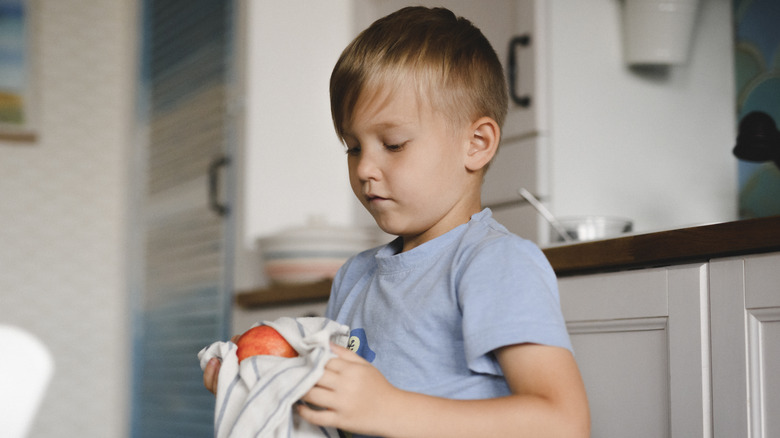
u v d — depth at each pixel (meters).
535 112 1.60
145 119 2.88
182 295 2.49
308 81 2.29
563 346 0.75
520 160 1.63
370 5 2.28
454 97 0.89
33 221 2.94
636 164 1.66
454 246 0.86
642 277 1.06
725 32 1.71
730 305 0.95
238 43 2.28
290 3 2.28
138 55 2.96
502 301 0.76
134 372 2.78
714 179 1.68
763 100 1.62
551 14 1.62
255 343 0.81
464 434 0.71
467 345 0.76
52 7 3.05
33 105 2.98
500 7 1.73
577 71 1.62
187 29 2.59
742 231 0.94
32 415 2.87
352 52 0.91
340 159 2.30
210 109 2.40
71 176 3.01
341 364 0.73
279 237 1.91
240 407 0.76
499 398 0.73
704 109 1.70
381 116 0.87
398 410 0.72
